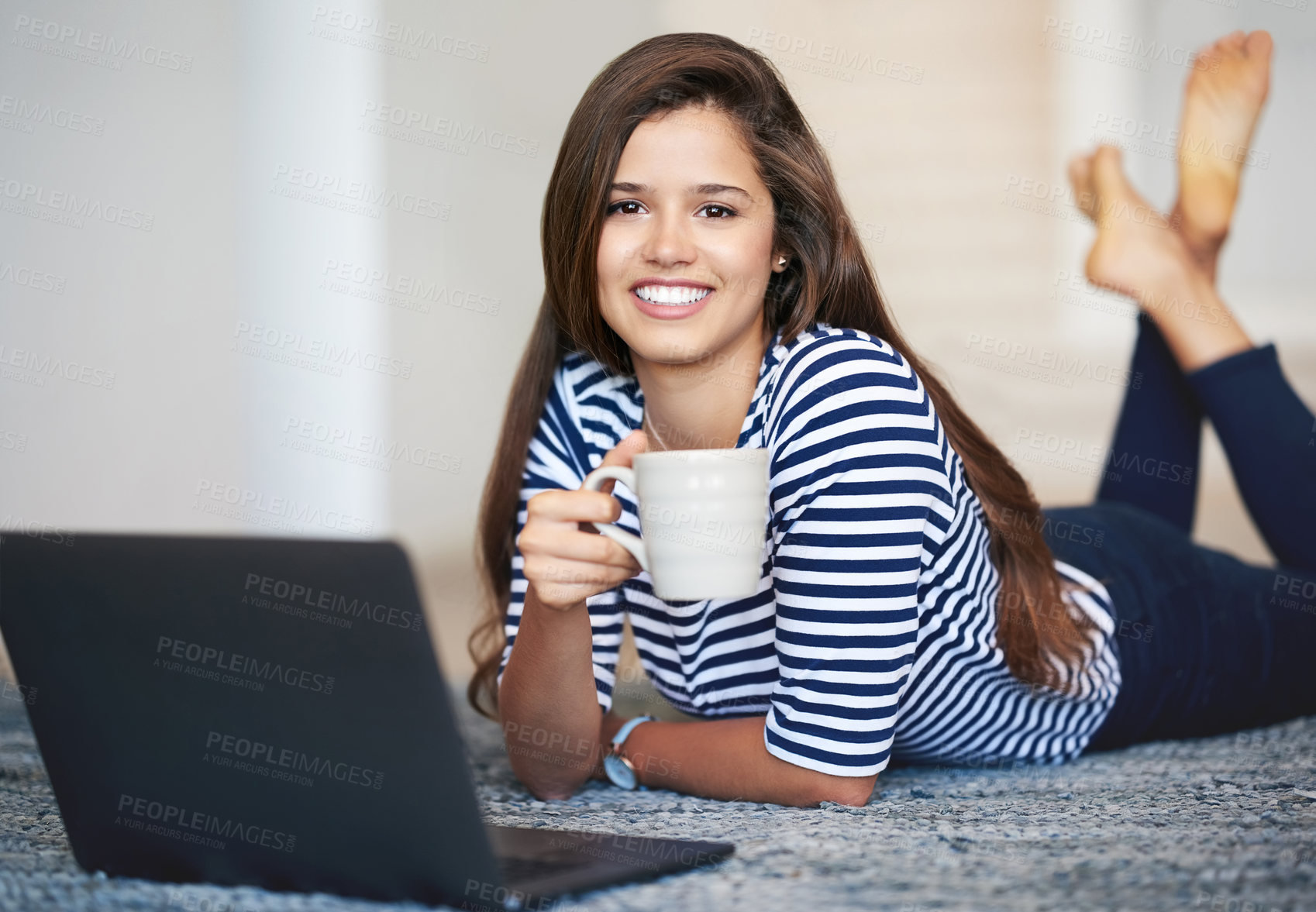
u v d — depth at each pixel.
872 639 1.09
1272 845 0.92
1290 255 4.08
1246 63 2.24
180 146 3.41
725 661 1.27
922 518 1.11
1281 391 2.15
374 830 0.79
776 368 1.18
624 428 1.31
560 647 1.15
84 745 0.86
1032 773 1.37
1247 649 1.67
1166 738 1.64
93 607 0.83
